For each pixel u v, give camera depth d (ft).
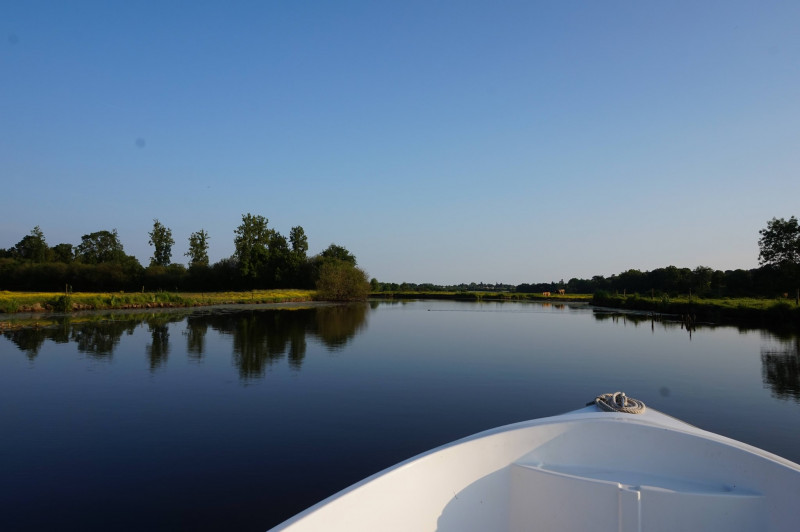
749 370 41.57
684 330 77.41
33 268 179.22
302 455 20.84
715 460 9.14
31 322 77.97
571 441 10.02
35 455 20.84
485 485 9.53
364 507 7.64
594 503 8.89
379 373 39.04
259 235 220.43
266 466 19.62
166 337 60.29
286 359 45.44
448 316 110.63
